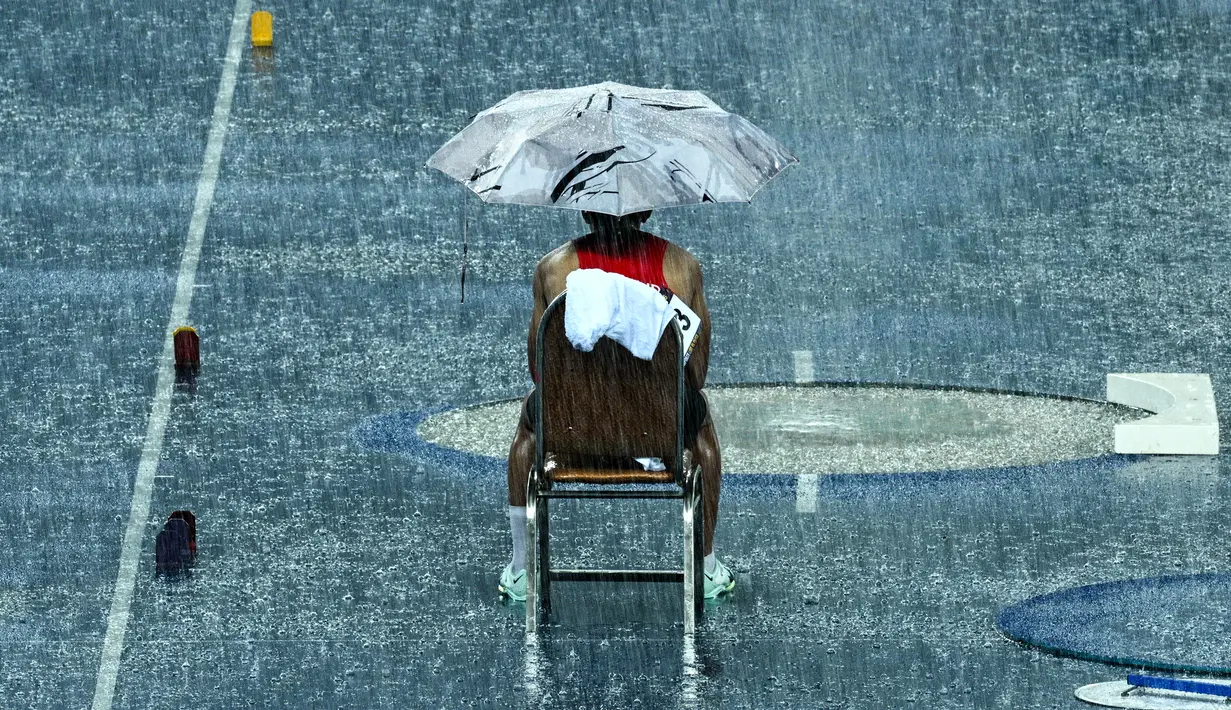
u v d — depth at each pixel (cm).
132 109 7138
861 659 2697
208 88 7431
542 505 2861
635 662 2688
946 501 3462
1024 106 7250
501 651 2742
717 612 2903
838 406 4156
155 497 3512
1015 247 5597
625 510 3431
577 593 2989
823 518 3372
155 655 2744
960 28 8475
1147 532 3284
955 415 4084
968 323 4878
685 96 2931
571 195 2712
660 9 8712
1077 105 7256
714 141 2786
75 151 6588
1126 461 3722
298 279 5231
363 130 6869
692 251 5562
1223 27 8475
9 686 2623
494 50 8038
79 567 3131
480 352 4600
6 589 3020
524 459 2905
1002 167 6462
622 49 8062
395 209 5941
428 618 2888
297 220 5809
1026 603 2933
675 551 3212
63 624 2869
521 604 2945
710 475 2897
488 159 2786
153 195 6078
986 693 2564
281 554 3200
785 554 3183
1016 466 3681
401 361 4516
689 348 2723
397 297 5072
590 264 2797
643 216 2831
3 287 5122
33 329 4741
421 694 2584
